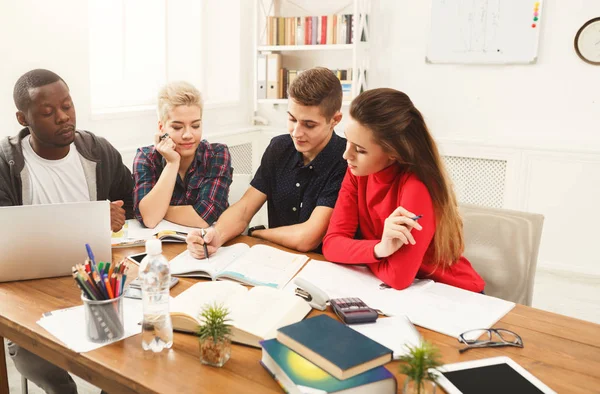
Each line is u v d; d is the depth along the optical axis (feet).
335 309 4.12
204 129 12.89
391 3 12.28
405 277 4.61
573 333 3.94
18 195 5.71
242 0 13.29
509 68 11.44
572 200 11.06
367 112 4.64
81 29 9.39
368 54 12.57
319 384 2.94
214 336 3.32
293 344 3.27
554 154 11.00
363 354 3.10
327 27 12.32
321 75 5.75
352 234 5.49
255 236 6.15
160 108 6.37
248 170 13.84
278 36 12.87
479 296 4.55
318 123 5.81
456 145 11.92
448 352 3.64
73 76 9.41
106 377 3.39
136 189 6.54
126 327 3.87
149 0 11.62
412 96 12.48
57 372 5.37
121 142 10.64
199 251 5.23
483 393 3.13
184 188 6.72
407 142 4.69
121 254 5.35
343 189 5.58
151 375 3.28
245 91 14.01
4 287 4.56
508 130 11.72
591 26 10.56
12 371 7.25
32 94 5.28
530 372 3.42
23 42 8.52
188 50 12.88
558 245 11.39
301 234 5.76
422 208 4.71
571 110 11.11
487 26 11.38
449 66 11.96
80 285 3.57
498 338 3.82
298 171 6.41
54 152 5.83
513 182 11.50
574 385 3.29
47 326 3.87
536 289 10.57
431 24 11.87
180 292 4.52
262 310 3.92
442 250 4.84
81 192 6.08
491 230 5.54
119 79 11.28
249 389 3.15
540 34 11.04
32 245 4.61
